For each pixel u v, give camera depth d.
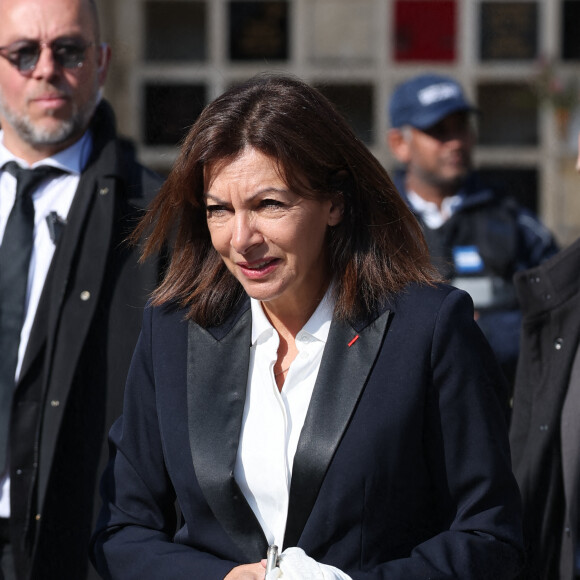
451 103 19.03
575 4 25.45
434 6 25.73
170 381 9.17
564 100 25.08
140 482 9.38
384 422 8.65
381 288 9.01
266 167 8.39
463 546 8.62
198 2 25.62
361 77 25.84
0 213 13.29
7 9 13.06
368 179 8.95
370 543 8.67
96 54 13.43
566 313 11.70
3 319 12.65
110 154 12.98
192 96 25.48
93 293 12.38
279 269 8.62
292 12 25.73
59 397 12.20
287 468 8.80
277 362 9.18
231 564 8.71
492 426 8.86
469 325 8.95
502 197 18.86
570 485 11.34
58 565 12.23
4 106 13.20
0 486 12.48
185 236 9.37
